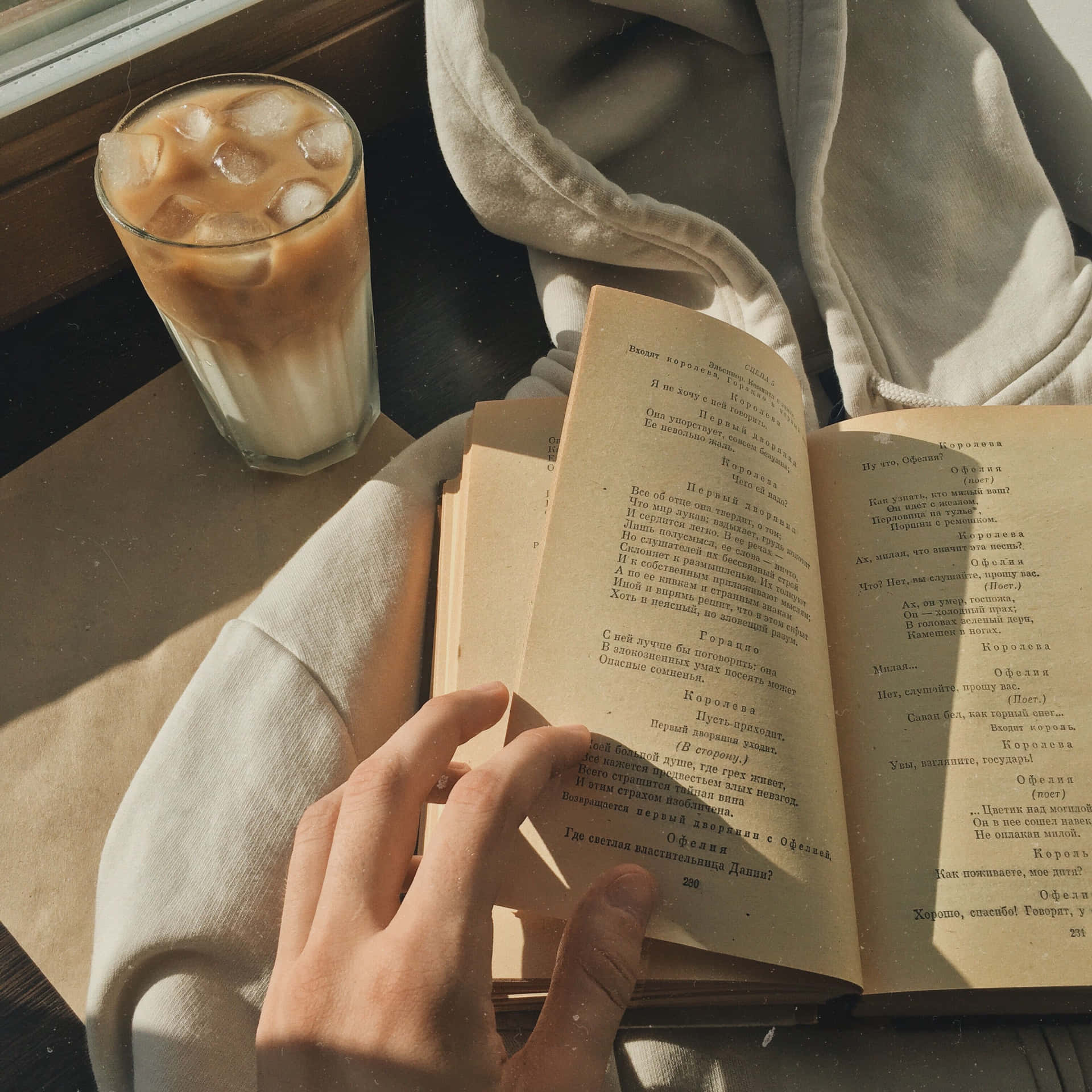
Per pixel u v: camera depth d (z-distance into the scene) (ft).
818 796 1.22
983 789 1.25
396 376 1.73
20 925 1.39
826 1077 1.28
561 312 1.70
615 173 1.79
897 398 1.57
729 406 1.34
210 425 1.70
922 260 1.69
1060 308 1.59
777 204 1.78
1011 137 1.66
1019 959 1.19
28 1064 1.34
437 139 1.93
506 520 1.39
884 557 1.36
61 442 1.67
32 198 1.60
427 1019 1.05
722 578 1.26
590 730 1.20
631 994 1.14
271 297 1.39
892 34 1.71
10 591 1.57
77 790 1.46
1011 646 1.31
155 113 1.47
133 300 1.78
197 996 1.24
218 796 1.31
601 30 1.72
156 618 1.56
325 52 1.73
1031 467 1.38
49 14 1.56
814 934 1.17
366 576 1.42
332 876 1.11
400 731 1.17
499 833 1.10
